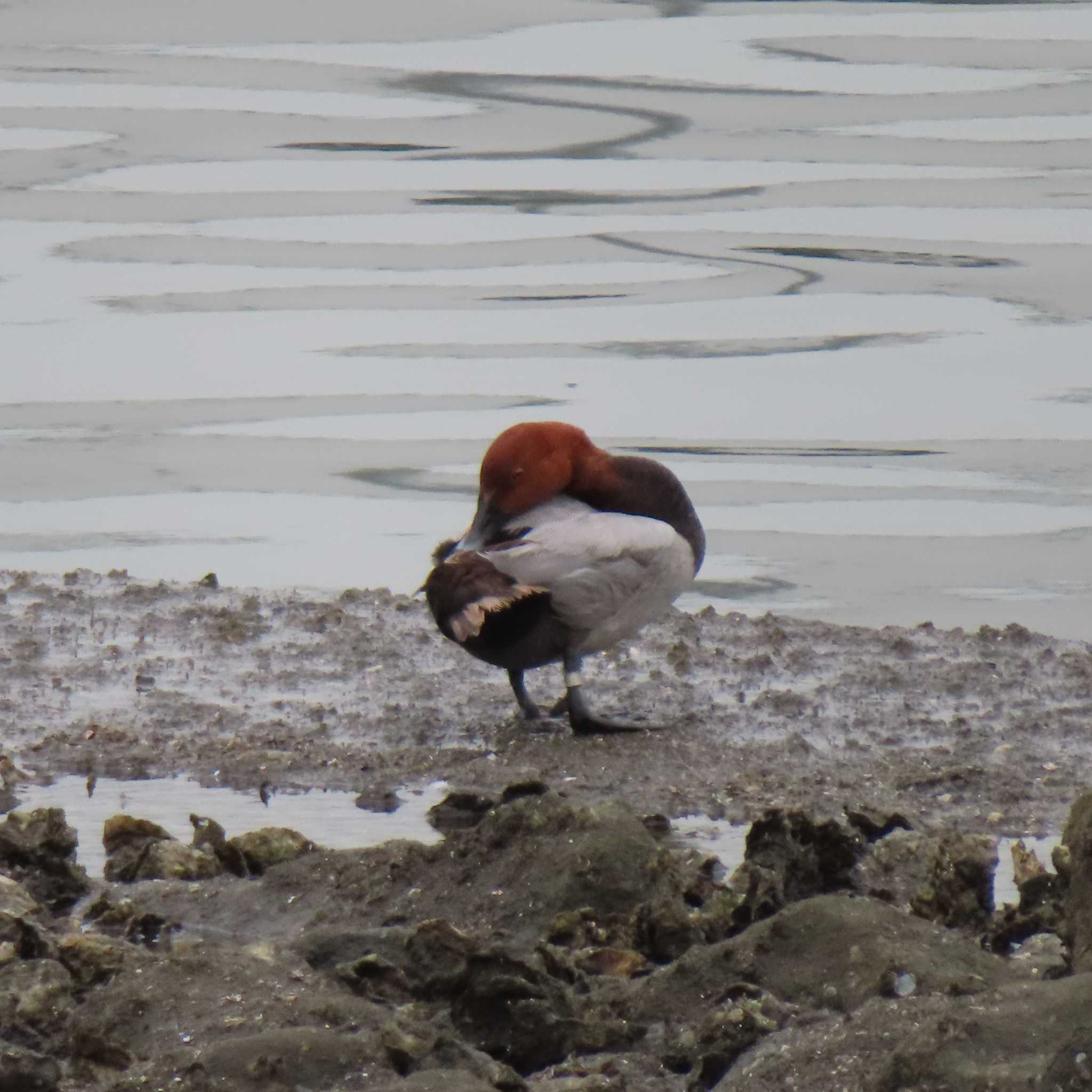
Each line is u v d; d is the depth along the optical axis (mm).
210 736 10594
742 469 16188
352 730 10750
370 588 13680
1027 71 30922
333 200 24531
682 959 6500
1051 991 5184
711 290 21188
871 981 6180
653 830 9000
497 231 23391
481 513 10984
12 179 25188
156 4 36719
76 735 10539
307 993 6227
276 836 8445
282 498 15625
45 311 20125
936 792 9781
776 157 26438
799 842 8078
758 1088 5367
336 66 31547
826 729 10812
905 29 34031
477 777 9891
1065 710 11156
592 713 10672
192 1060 5602
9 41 33438
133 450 16531
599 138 27281
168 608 13062
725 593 13742
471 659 12195
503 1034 6180
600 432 16844
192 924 7602
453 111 28672
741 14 35250
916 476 16094
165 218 23797
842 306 20672
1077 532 14883
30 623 12711
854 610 13375
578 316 20297
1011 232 23250
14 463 16266
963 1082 4930
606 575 10461
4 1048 5715
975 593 13641
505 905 7352
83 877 7992
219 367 18641
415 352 19109
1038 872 8062
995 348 19219
